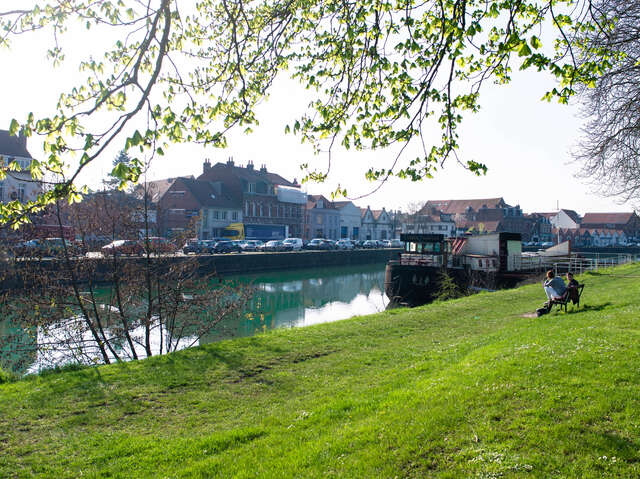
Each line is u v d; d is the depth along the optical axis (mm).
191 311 15312
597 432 4723
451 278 27469
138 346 16891
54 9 4656
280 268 52781
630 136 17000
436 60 5422
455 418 5414
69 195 4801
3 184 34281
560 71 5090
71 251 14172
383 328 13445
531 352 7605
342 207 96375
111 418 7113
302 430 6016
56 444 6207
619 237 122688
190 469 5125
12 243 13586
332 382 8469
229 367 9703
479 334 11742
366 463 4688
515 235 30000
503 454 4477
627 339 7887
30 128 4336
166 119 4828
